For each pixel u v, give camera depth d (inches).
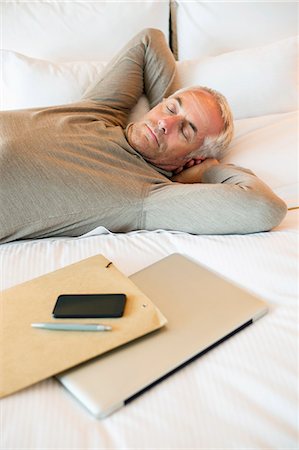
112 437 21.5
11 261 34.6
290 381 24.8
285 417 23.4
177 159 48.9
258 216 37.6
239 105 58.6
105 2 64.8
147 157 48.1
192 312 28.7
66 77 55.8
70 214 39.2
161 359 24.9
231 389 24.1
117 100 53.9
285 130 53.7
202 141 48.3
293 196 46.9
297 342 27.1
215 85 58.4
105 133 47.1
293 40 60.7
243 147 53.2
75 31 62.7
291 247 35.4
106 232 40.0
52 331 25.9
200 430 22.0
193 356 25.5
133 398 23.2
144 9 65.3
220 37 67.3
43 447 20.8
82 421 22.2
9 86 55.7
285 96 59.2
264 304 29.5
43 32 61.8
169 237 38.7
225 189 38.9
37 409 22.6
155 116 48.2
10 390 22.8
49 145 41.1
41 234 39.9
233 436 21.9
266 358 26.0
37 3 62.8
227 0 66.7
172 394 23.6
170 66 57.4
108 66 56.8
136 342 26.0
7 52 56.0
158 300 29.9
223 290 30.8
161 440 21.3
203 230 39.0
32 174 38.4
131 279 32.1
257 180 41.9
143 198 40.8
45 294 29.0
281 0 66.6
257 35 67.4
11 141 39.6
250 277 32.6
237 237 37.7
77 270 31.4
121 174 42.6
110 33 63.9
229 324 27.7
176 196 39.8
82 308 27.1
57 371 23.5
